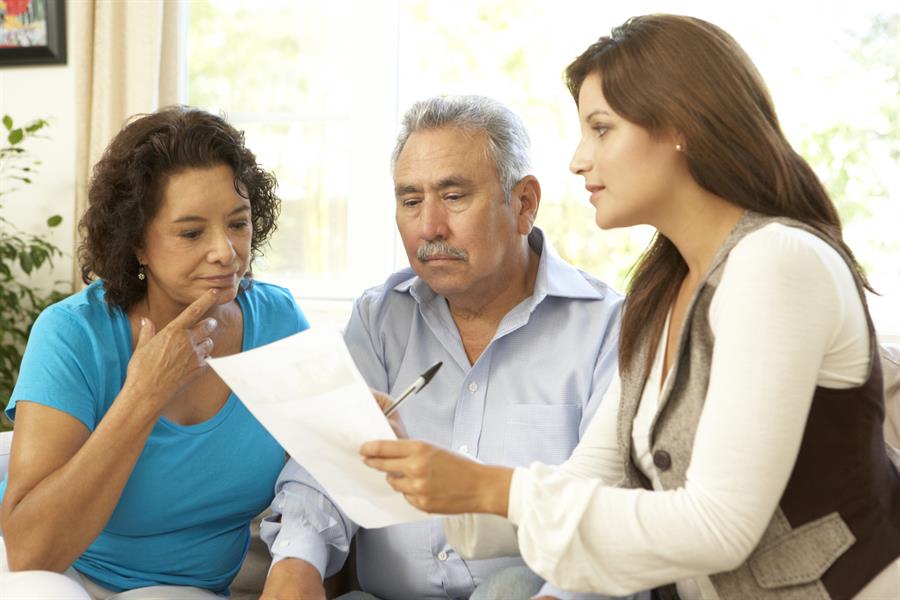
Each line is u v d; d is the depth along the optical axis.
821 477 1.00
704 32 1.06
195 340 1.35
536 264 1.63
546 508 1.00
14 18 3.04
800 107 2.57
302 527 1.41
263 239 1.59
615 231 2.83
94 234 1.42
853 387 1.00
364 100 2.85
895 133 2.50
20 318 3.10
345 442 1.09
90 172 2.91
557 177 2.87
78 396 1.36
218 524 1.52
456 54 2.94
